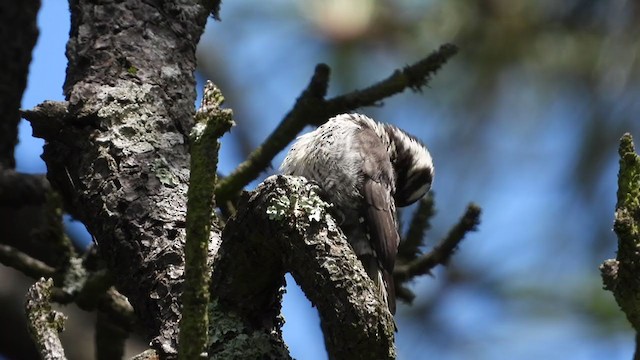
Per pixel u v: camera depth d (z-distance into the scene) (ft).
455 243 30.14
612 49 37.29
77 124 23.00
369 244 29.73
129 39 24.43
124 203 21.81
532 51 37.93
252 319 20.31
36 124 22.82
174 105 23.95
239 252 19.62
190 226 16.44
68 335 37.96
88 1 24.88
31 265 28.91
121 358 29.22
